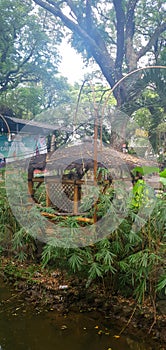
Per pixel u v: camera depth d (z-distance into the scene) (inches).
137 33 393.1
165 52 333.1
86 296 110.5
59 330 93.8
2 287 125.6
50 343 87.4
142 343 86.4
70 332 92.4
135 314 97.3
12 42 430.6
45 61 493.4
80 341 87.6
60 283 120.0
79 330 93.2
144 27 385.1
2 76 455.5
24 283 124.8
